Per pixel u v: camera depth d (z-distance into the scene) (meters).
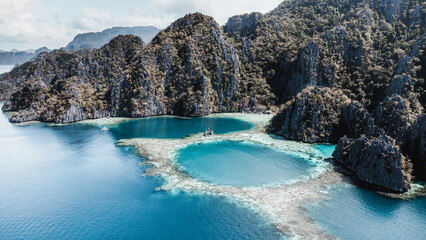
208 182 74.50
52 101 160.38
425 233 53.53
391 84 130.62
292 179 76.12
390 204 63.22
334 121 110.25
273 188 70.81
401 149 83.75
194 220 57.72
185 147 104.62
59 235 54.09
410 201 64.50
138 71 171.75
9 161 91.94
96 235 53.97
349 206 62.34
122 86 172.25
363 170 75.62
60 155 97.12
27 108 175.25
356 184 72.94
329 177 77.25
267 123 144.88
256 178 76.94
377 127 99.56
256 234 52.88
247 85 189.38
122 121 153.75
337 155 90.19
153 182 74.94
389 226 55.44
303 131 111.56
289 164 87.12
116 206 63.59
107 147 105.31
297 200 64.81
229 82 184.62
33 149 103.81
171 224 56.72
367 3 199.62
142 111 165.75
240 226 55.38
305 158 92.56
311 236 52.00
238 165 86.50
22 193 70.31
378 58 159.25
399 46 158.62
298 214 59.12
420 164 78.25
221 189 70.38
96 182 75.62
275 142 110.69
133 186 72.75
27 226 56.97
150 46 192.75
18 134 125.25
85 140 114.94
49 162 90.75
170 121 153.50
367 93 147.75
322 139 109.94
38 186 74.00
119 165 87.19
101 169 84.25
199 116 168.12
